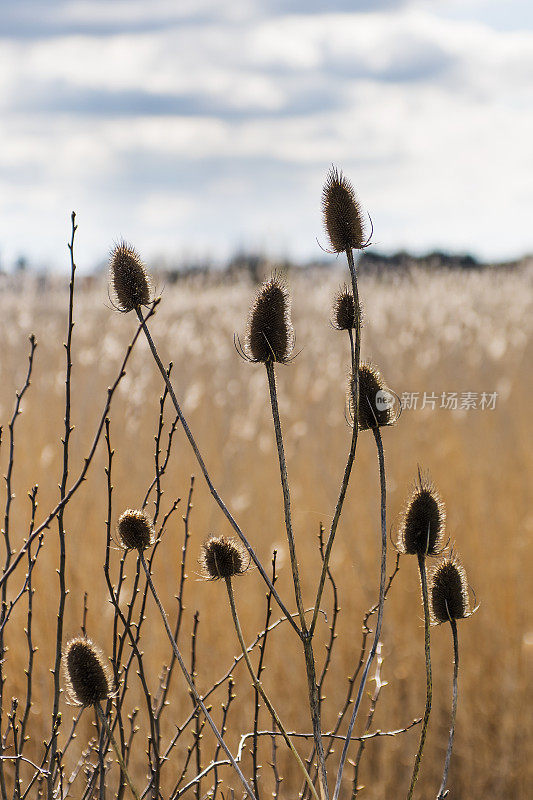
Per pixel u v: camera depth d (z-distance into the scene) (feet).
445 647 14.07
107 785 11.09
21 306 26.17
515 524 16.03
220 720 12.67
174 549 14.84
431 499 5.17
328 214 5.03
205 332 24.49
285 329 4.98
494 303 29.84
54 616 13.44
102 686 5.21
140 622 6.18
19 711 12.11
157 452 6.17
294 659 13.83
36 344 6.50
